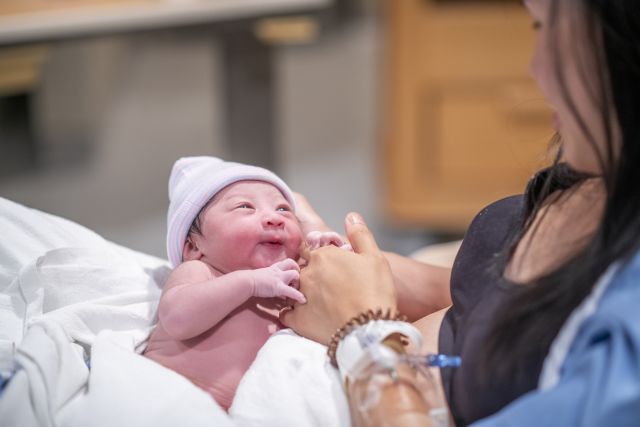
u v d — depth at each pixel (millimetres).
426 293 1255
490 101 3338
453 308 1059
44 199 3689
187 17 2486
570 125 870
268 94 3037
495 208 1102
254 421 983
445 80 3330
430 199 3484
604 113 818
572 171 998
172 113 4574
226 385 1103
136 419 938
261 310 1149
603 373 771
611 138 817
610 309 789
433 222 3514
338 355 974
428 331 1076
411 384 925
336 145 4230
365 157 4113
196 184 1224
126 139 4297
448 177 3453
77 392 1029
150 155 4117
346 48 4766
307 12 2605
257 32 2781
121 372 1007
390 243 3480
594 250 839
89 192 3766
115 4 2529
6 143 4309
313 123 4422
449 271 1283
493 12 3234
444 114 3381
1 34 2270
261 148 3086
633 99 801
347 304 1024
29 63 2674
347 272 1057
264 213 1180
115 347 1070
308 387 993
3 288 1197
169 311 1097
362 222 1168
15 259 1216
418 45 3305
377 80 4500
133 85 4879
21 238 1251
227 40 2977
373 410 906
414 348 967
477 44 3270
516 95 3295
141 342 1169
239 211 1188
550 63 855
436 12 3260
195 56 5223
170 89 4836
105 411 956
